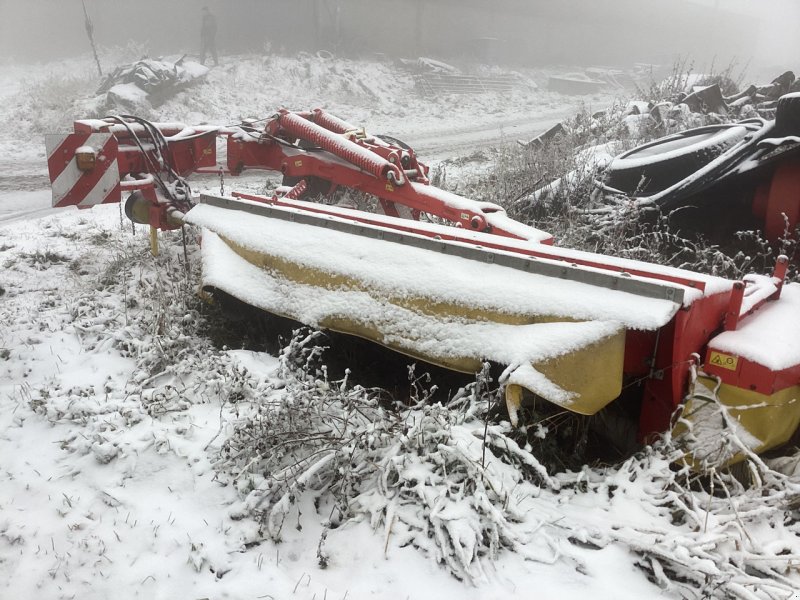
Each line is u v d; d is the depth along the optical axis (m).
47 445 3.50
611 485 2.98
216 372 3.87
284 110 6.17
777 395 2.91
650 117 9.88
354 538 2.82
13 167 12.00
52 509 3.06
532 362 2.85
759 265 5.69
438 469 2.96
